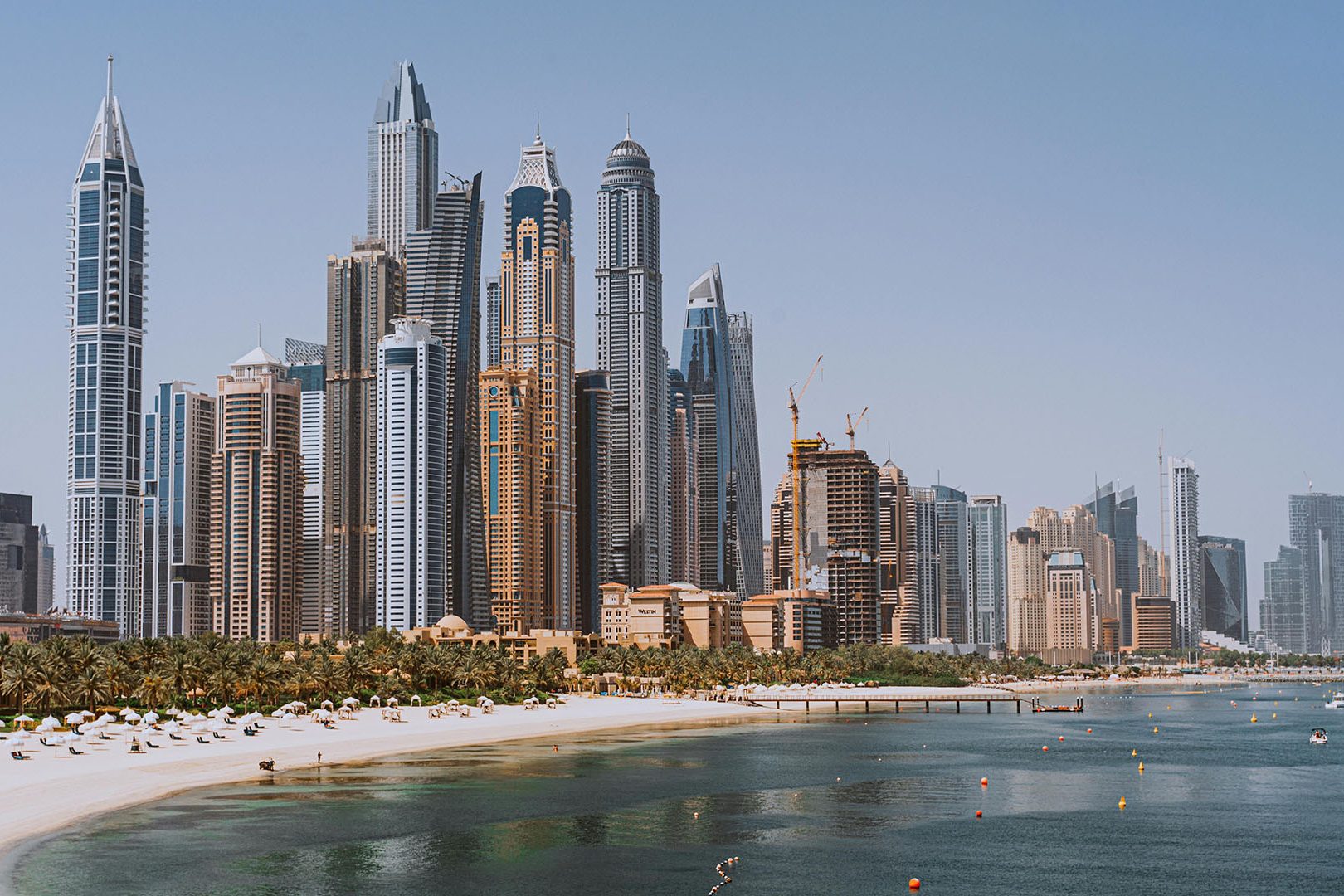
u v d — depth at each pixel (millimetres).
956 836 173625
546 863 155375
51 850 155125
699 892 143500
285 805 188625
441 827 174750
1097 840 172000
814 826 179500
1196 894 144875
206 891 139000
